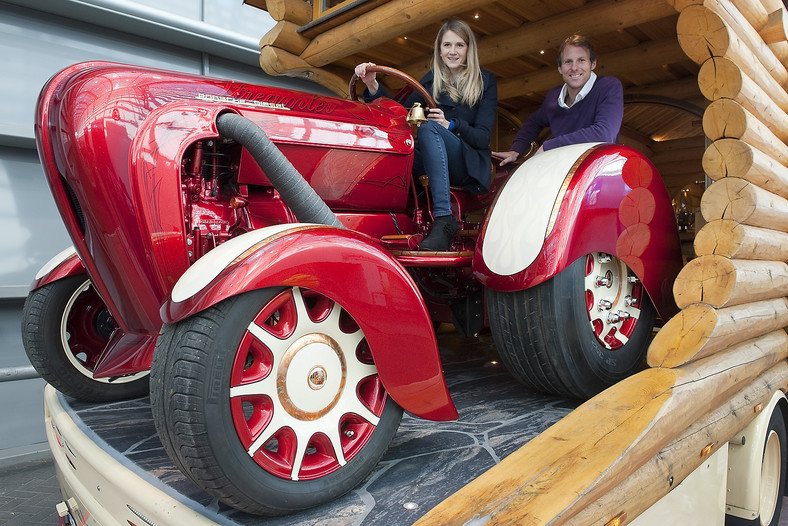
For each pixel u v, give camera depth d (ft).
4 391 13.60
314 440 4.10
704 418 6.34
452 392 7.26
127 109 5.14
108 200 5.04
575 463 4.05
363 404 4.34
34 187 14.23
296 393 3.98
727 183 6.49
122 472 4.77
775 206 7.73
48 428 7.58
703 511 6.23
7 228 13.84
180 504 4.12
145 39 15.62
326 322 4.15
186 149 5.09
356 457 4.23
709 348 6.02
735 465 7.42
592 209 6.18
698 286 6.37
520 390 7.36
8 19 13.50
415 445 5.28
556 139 8.14
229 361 3.63
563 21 10.13
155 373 3.79
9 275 13.87
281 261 3.80
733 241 6.34
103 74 5.26
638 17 9.34
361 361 4.42
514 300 6.23
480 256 6.40
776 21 8.11
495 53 11.21
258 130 5.03
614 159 6.63
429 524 3.35
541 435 4.55
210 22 16.48
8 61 13.55
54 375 7.04
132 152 4.89
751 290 6.98
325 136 6.38
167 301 3.93
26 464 12.84
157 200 4.91
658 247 7.15
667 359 5.97
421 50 11.68
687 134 18.74
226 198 5.84
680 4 6.47
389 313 4.28
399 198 7.50
